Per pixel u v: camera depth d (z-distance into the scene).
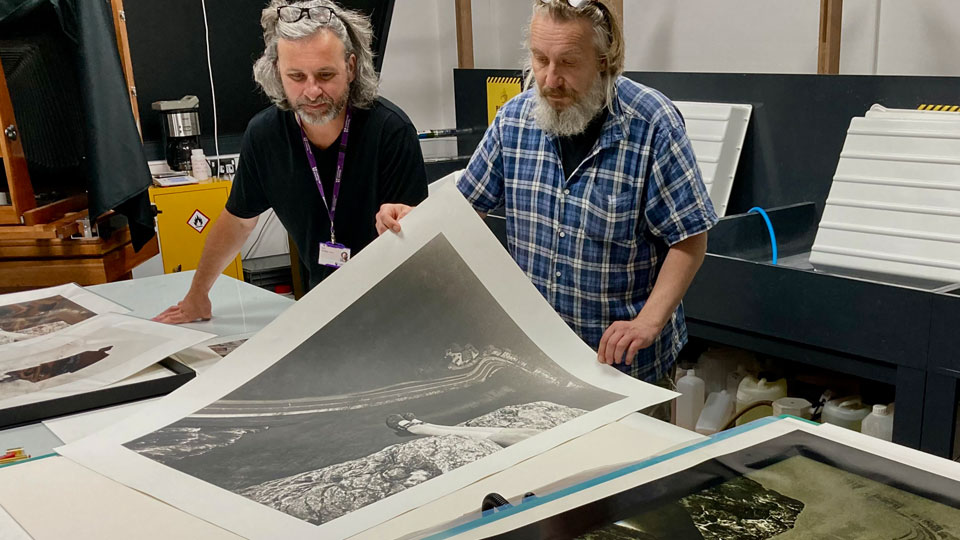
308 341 1.11
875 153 2.07
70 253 2.42
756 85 2.43
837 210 2.12
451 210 1.19
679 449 0.71
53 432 1.02
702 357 2.28
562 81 1.32
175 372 1.20
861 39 2.64
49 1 2.34
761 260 2.28
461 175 1.62
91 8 2.30
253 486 0.81
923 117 2.01
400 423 0.93
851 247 2.07
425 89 4.41
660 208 1.41
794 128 2.35
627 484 0.64
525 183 1.51
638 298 1.51
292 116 1.59
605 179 1.42
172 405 1.01
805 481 0.64
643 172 1.40
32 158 2.50
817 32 2.74
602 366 1.06
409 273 1.16
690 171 1.39
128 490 0.82
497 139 1.56
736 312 1.92
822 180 2.30
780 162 2.40
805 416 1.98
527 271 1.54
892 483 0.64
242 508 0.77
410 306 1.13
